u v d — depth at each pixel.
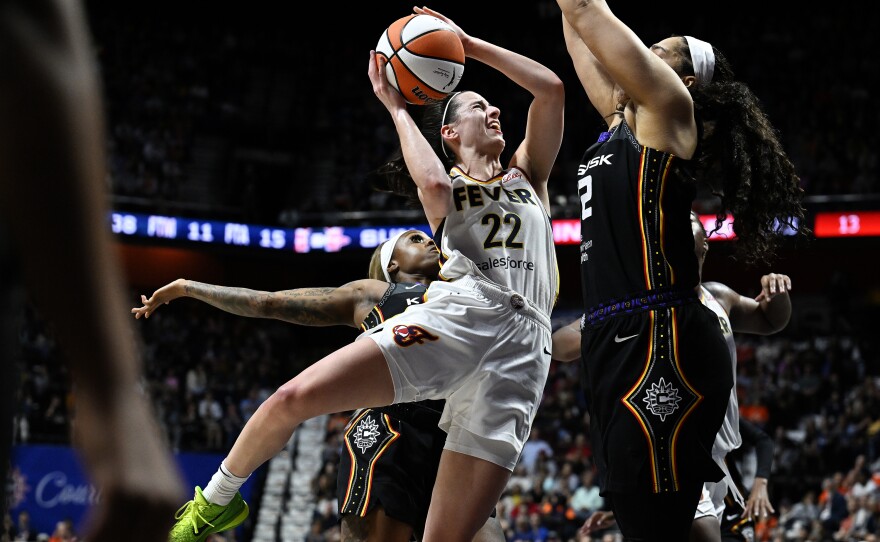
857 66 21.91
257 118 24.23
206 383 18.64
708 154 2.99
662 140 2.78
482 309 3.16
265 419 2.99
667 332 2.72
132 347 0.59
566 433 15.57
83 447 0.58
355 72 25.58
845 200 18.06
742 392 16.66
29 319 16.98
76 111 0.56
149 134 22.55
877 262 19.25
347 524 3.77
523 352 3.20
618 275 2.81
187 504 3.27
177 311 21.17
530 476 13.81
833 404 15.95
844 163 19.86
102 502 0.58
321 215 21.27
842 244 18.34
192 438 16.30
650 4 24.62
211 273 21.77
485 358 3.13
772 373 17.25
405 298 3.87
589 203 2.93
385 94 3.37
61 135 0.55
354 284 3.95
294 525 14.90
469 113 3.49
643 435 2.67
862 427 14.66
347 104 24.94
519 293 3.28
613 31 2.70
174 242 20.30
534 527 12.29
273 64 25.53
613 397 2.74
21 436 14.73
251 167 23.28
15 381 0.62
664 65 2.75
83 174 0.55
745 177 2.88
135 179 21.41
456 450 3.14
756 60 22.84
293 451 16.22
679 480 2.65
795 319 19.62
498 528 3.69
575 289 20.36
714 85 2.96
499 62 3.50
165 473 0.60
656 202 2.78
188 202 22.19
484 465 3.11
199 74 24.34
